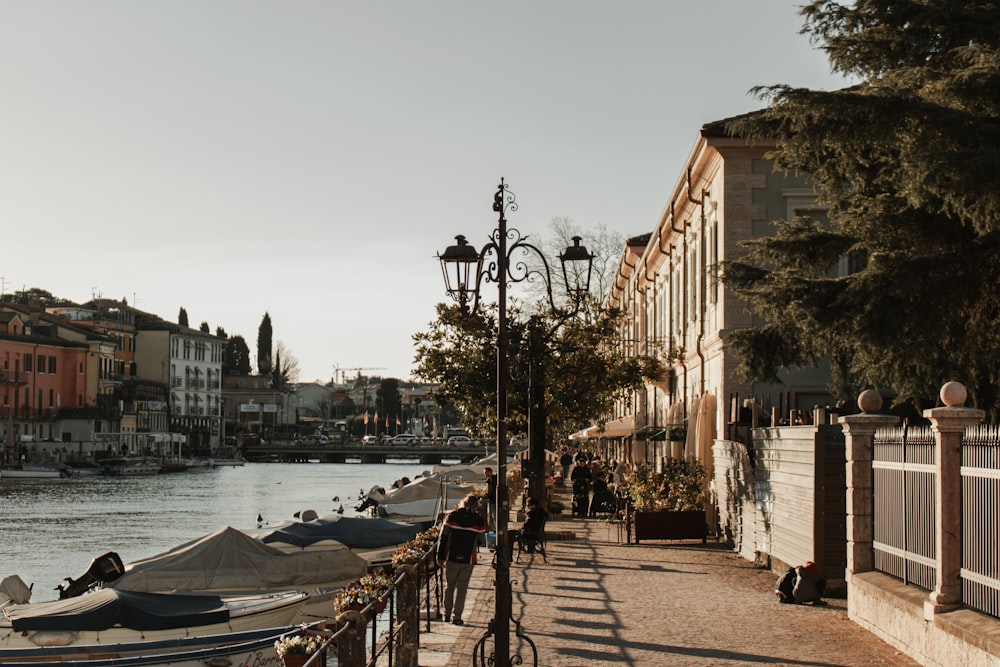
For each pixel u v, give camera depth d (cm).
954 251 1861
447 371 3584
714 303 3381
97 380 14025
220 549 2469
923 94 1758
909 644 1424
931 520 1435
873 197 2008
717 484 3197
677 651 1506
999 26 1950
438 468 6425
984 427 1255
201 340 17238
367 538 3083
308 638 1214
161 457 13700
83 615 1850
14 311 13075
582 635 1644
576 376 3725
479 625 1789
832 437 2025
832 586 2009
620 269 6631
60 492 9006
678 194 3956
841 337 1931
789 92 1791
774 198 3092
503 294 1524
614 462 6241
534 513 2697
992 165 1584
